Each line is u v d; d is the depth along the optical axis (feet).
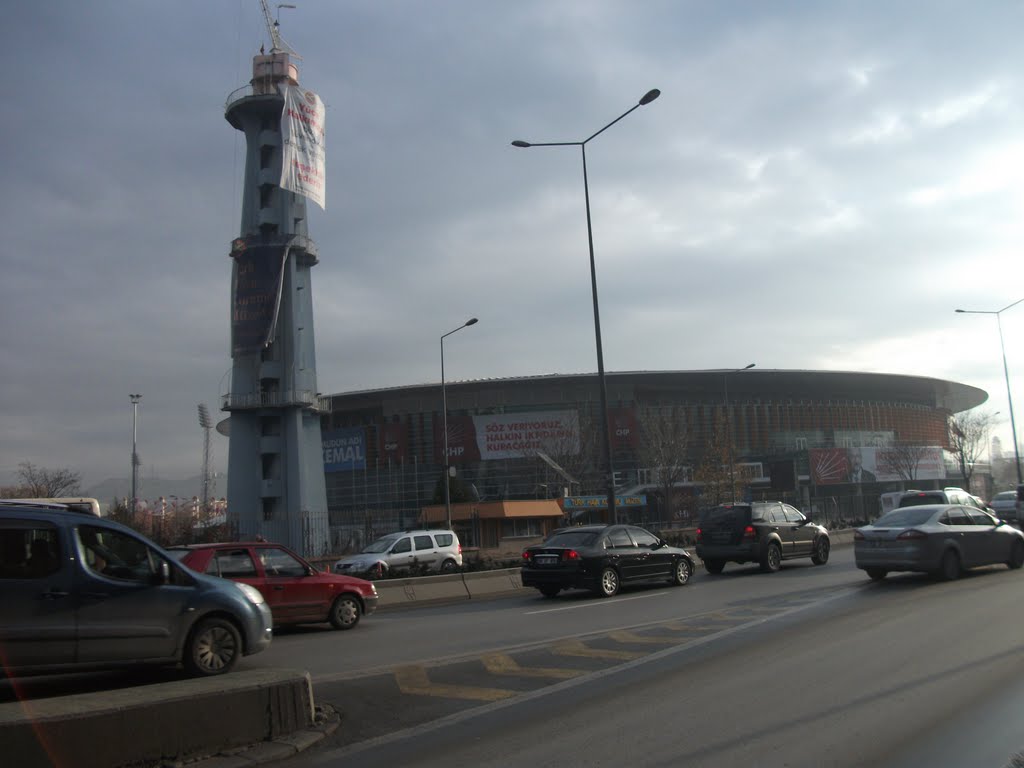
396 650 39.60
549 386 273.13
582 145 88.22
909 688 27.40
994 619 40.78
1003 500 135.33
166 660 29.68
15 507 28.43
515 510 194.08
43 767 18.90
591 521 220.23
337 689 30.09
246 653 31.91
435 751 22.36
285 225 194.59
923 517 61.00
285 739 23.17
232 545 48.26
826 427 299.17
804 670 30.83
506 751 22.04
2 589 27.04
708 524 78.79
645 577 64.64
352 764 21.45
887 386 320.29
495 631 45.21
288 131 188.85
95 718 19.92
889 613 44.60
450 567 91.09
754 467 249.34
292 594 48.32
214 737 22.04
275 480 189.98
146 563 30.14
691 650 36.29
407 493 257.14
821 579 66.44
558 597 64.95
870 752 20.90
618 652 36.50
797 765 20.03
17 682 32.09
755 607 50.70
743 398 293.84
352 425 287.07
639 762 20.62
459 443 256.32
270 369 191.01
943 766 19.79
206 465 350.64
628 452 253.44
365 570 88.07
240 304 192.44
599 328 85.87
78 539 28.63
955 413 389.60
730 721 24.08
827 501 246.68
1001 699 25.73
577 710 26.27
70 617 27.84
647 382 278.67
